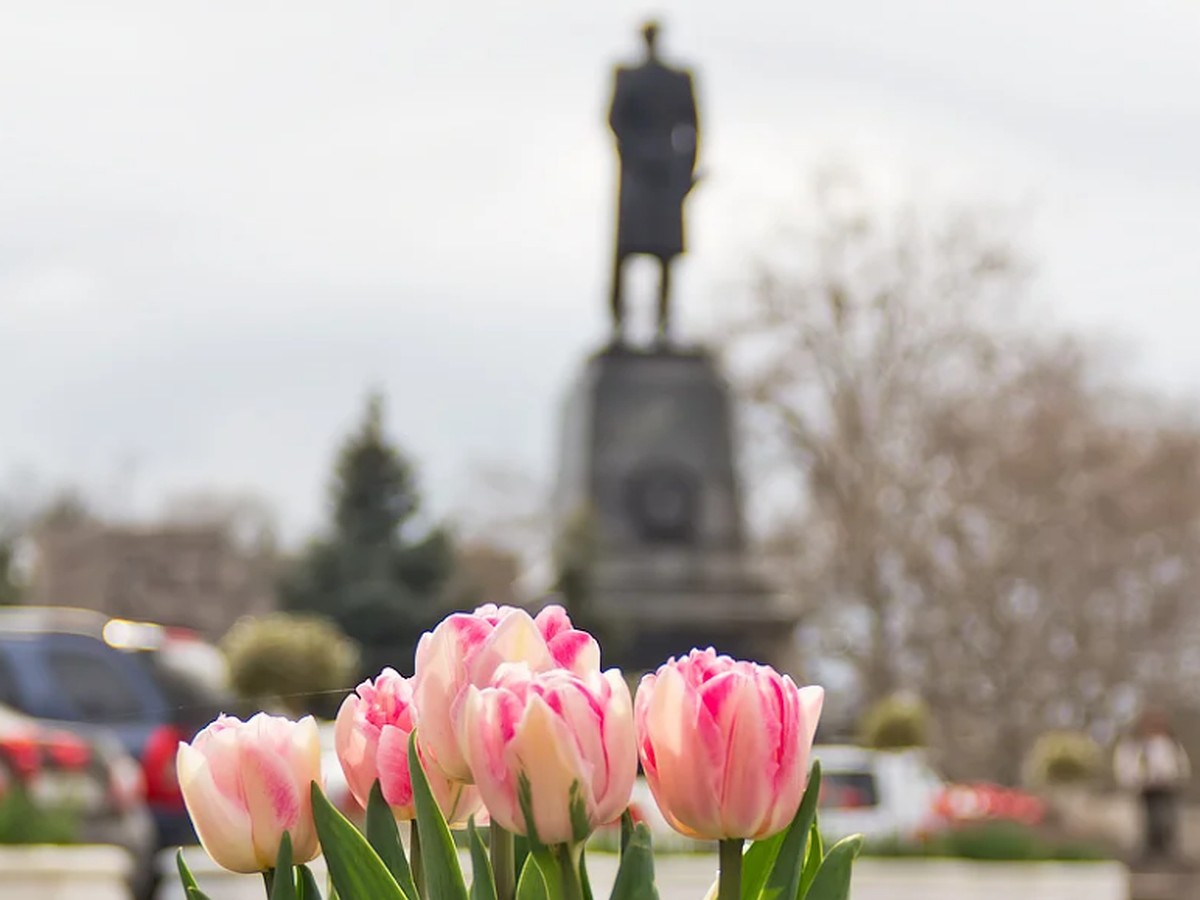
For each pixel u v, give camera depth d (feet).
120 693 51.90
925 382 193.47
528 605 138.10
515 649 7.57
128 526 287.07
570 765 7.16
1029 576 198.18
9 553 263.49
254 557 288.71
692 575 130.72
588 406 133.90
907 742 119.65
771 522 201.16
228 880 31.37
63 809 50.37
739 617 129.90
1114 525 201.26
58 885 48.83
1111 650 203.00
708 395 134.00
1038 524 198.59
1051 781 161.07
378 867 7.72
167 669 53.26
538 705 7.14
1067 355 199.82
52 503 290.97
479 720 7.27
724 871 7.46
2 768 50.47
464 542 218.38
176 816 51.13
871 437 192.13
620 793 7.33
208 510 297.53
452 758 7.75
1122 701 205.46
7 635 52.06
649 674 7.57
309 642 79.66
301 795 7.93
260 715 8.02
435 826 7.82
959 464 195.72
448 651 7.75
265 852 7.93
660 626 129.08
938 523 195.21
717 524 132.67
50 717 51.19
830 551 197.36
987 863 70.38
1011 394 198.29
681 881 50.62
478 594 194.18
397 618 184.44
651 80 136.46
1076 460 198.29
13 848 49.52
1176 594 205.36
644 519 131.95
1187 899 97.91
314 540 196.24
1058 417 196.65
